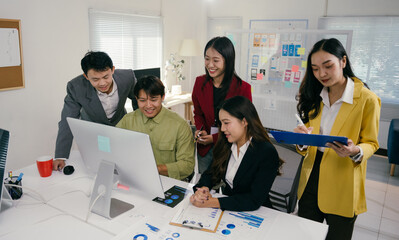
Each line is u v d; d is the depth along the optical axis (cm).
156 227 126
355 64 469
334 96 161
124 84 226
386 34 441
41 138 337
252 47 474
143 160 130
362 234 257
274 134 141
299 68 444
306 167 169
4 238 118
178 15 534
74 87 211
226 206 139
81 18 362
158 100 175
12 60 294
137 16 448
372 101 149
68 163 194
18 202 145
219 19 571
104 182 137
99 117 222
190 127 204
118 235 119
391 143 361
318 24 484
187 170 183
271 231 126
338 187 158
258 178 147
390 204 309
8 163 309
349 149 135
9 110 303
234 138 148
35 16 311
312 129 160
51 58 334
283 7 512
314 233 125
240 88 210
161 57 509
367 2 448
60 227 127
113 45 417
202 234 122
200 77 225
